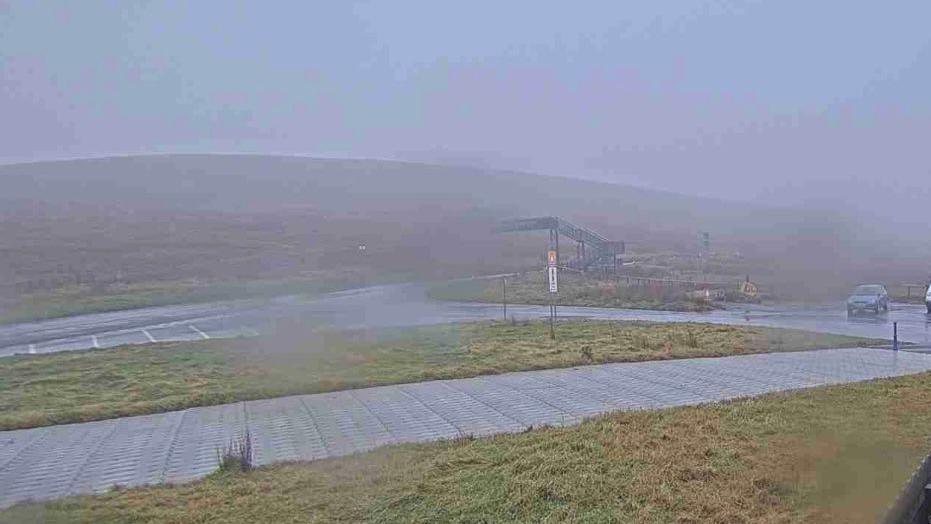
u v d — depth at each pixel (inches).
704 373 537.0
